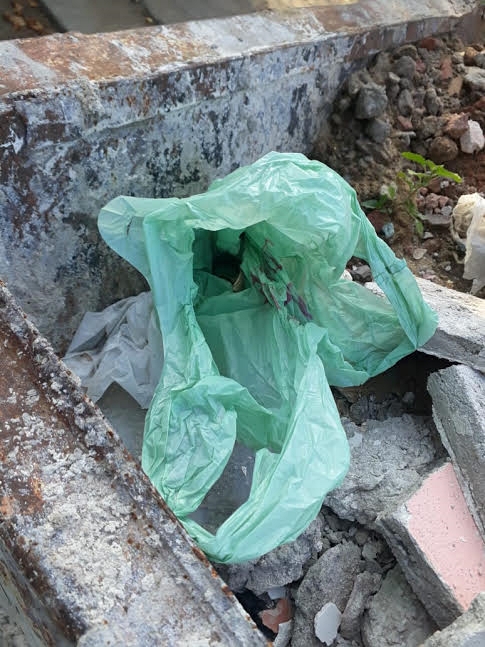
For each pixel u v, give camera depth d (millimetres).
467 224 2049
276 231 1570
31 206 1477
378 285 1600
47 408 1158
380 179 2188
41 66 1464
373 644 1354
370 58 2252
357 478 1539
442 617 1333
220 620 990
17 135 1374
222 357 1605
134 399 1650
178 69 1598
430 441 1628
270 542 1235
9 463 1097
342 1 2268
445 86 2391
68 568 1000
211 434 1376
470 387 1499
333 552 1464
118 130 1543
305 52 1945
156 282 1496
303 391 1419
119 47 1606
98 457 1116
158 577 1014
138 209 1438
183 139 1716
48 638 1059
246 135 1911
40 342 1216
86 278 1691
